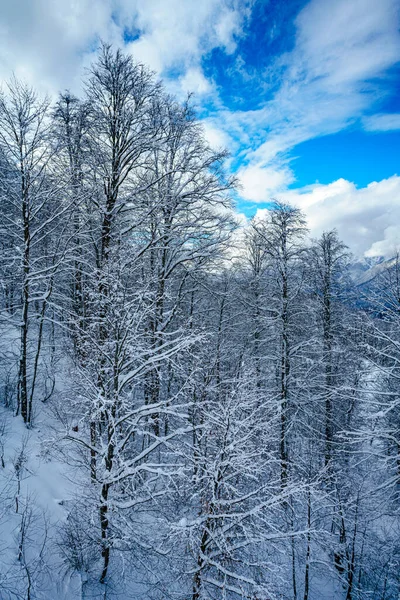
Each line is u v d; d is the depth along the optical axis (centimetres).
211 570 870
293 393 1449
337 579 1223
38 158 1184
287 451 1395
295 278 1473
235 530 855
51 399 1441
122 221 1364
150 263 1579
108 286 887
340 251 1670
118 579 880
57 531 833
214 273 1684
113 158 1259
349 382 1614
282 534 781
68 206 1221
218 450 880
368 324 1237
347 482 1203
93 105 1220
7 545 707
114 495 834
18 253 1298
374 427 1211
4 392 1369
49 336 1797
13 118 1132
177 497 961
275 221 1433
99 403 830
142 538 813
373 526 1277
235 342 2031
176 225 1412
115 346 868
